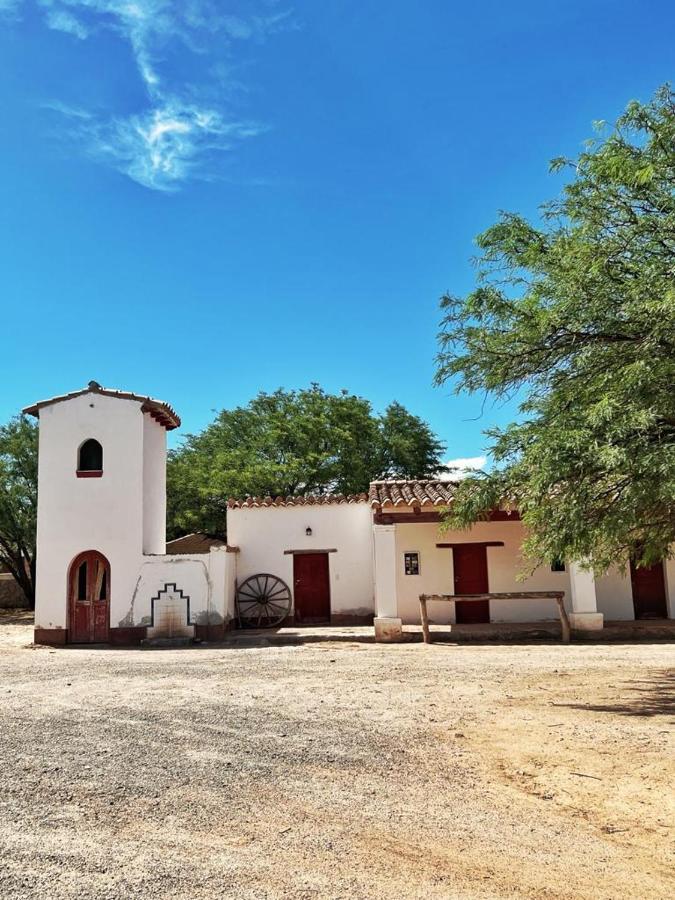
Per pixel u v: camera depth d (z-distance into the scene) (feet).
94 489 66.80
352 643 60.29
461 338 30.19
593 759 22.30
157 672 42.63
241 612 72.79
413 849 15.49
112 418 67.82
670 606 66.80
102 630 65.00
